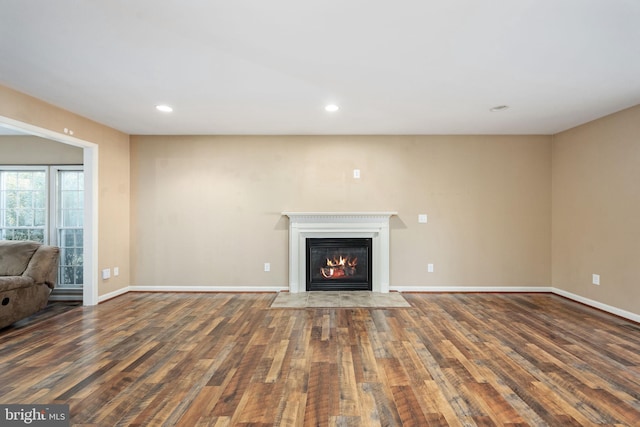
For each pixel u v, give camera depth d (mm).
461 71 2949
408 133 5238
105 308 4445
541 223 5293
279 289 5328
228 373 2656
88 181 4539
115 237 5000
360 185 5324
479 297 5016
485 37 2365
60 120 3982
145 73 2988
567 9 2023
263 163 5324
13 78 3104
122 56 2662
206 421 2049
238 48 2529
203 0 1931
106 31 2285
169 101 3748
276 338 3395
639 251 3844
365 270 5359
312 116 4324
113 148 4949
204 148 5309
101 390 2398
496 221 5301
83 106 3916
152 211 5312
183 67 2865
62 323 3852
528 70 2926
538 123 4648
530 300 4848
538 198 5293
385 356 2971
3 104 3299
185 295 5129
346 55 2648
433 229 5316
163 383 2498
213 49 2545
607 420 2068
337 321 3928
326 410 2166
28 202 5172
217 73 2990
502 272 5305
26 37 2365
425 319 4000
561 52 2594
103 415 2104
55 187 5094
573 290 4832
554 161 5227
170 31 2285
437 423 2035
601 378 2582
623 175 4039
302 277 5301
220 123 4656
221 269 5324
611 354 3010
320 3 1968
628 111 3975
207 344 3238
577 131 4762
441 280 5320
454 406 2211
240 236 5324
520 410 2168
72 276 5148
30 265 4062
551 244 5277
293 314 4191
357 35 2340
